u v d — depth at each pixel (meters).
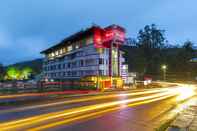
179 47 135.25
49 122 12.07
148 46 121.50
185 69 102.31
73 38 64.00
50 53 83.38
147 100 23.92
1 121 12.23
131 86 51.59
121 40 57.88
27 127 10.90
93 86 41.84
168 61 108.25
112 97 26.56
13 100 22.19
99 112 15.59
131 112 15.77
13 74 106.44
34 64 164.50
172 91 39.31
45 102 21.12
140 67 98.50
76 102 21.20
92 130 10.48
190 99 25.38
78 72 62.88
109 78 46.69
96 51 55.53
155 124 11.96
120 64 57.56
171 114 15.09
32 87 30.44
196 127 10.41
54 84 33.91
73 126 11.23
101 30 56.34
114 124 11.80
